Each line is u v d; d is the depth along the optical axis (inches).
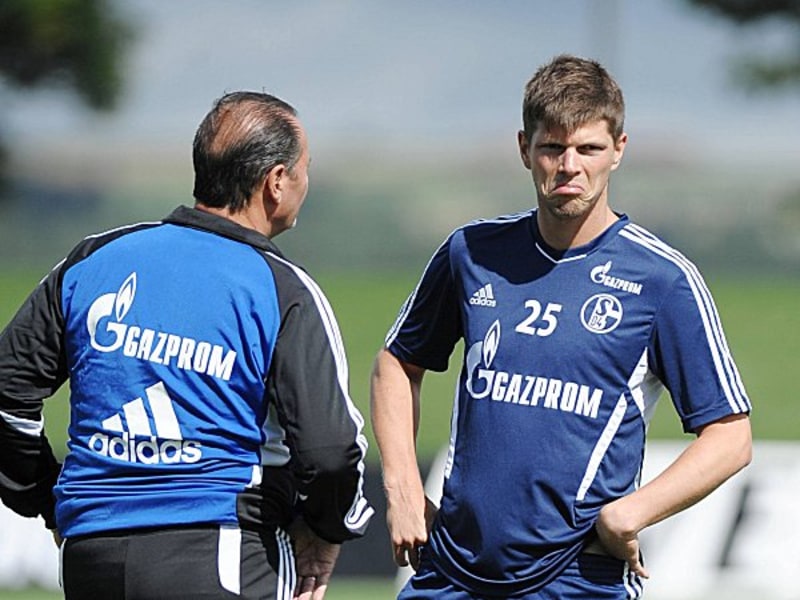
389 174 5216.5
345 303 3294.8
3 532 1104.2
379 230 5142.7
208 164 561.3
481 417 585.6
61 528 555.8
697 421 576.7
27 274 3991.1
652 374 582.2
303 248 5098.4
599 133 567.2
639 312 574.9
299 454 541.0
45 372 569.6
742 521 1092.5
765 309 3176.7
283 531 561.6
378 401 632.4
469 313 595.2
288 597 554.9
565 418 575.2
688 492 566.3
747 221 4867.1
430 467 1122.0
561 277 583.8
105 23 4473.4
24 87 4480.8
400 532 606.9
